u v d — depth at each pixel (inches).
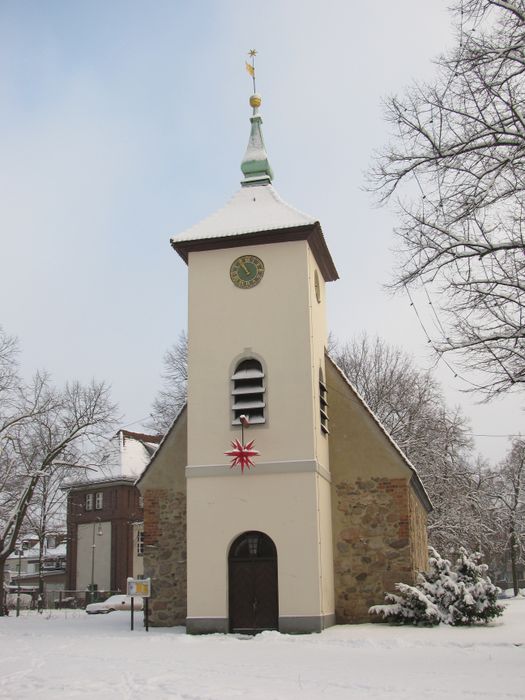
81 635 868.6
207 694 449.1
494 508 2106.3
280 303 913.5
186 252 956.6
